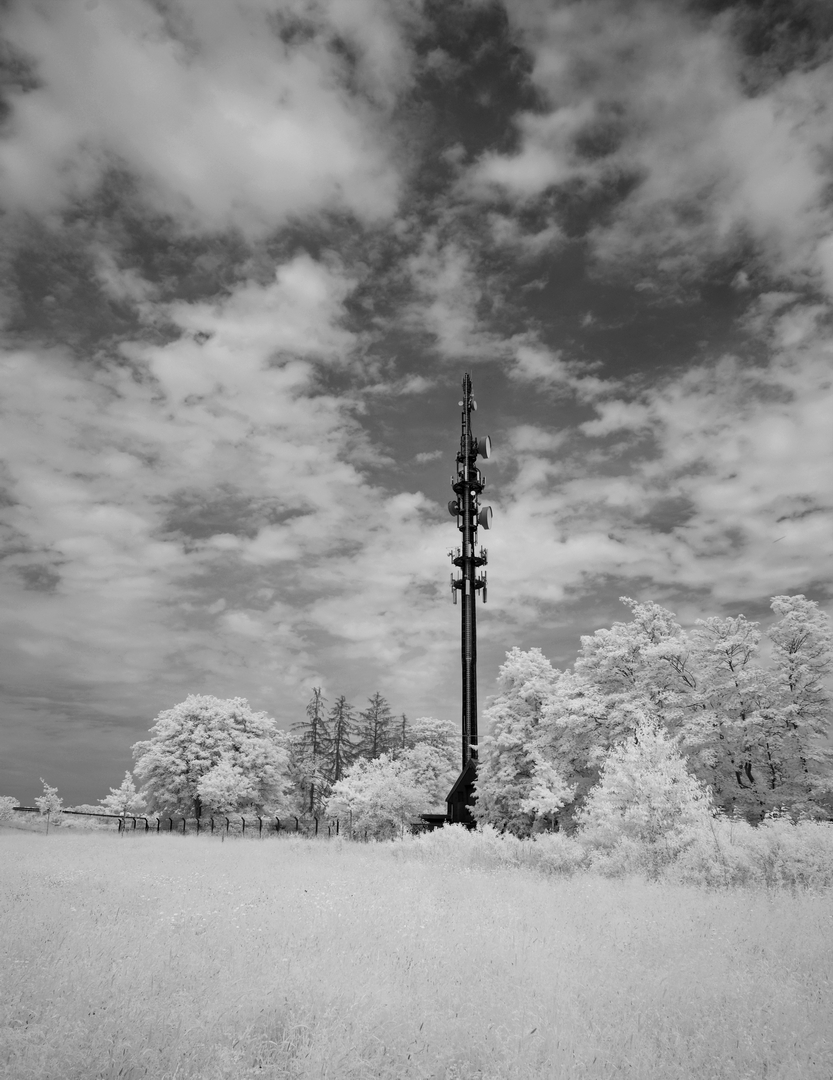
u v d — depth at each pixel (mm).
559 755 35281
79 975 6266
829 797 29016
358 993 5961
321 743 76375
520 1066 4680
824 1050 5137
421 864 20000
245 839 36844
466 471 66562
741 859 16156
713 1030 5500
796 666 30828
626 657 34781
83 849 25109
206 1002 5691
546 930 9367
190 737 57875
